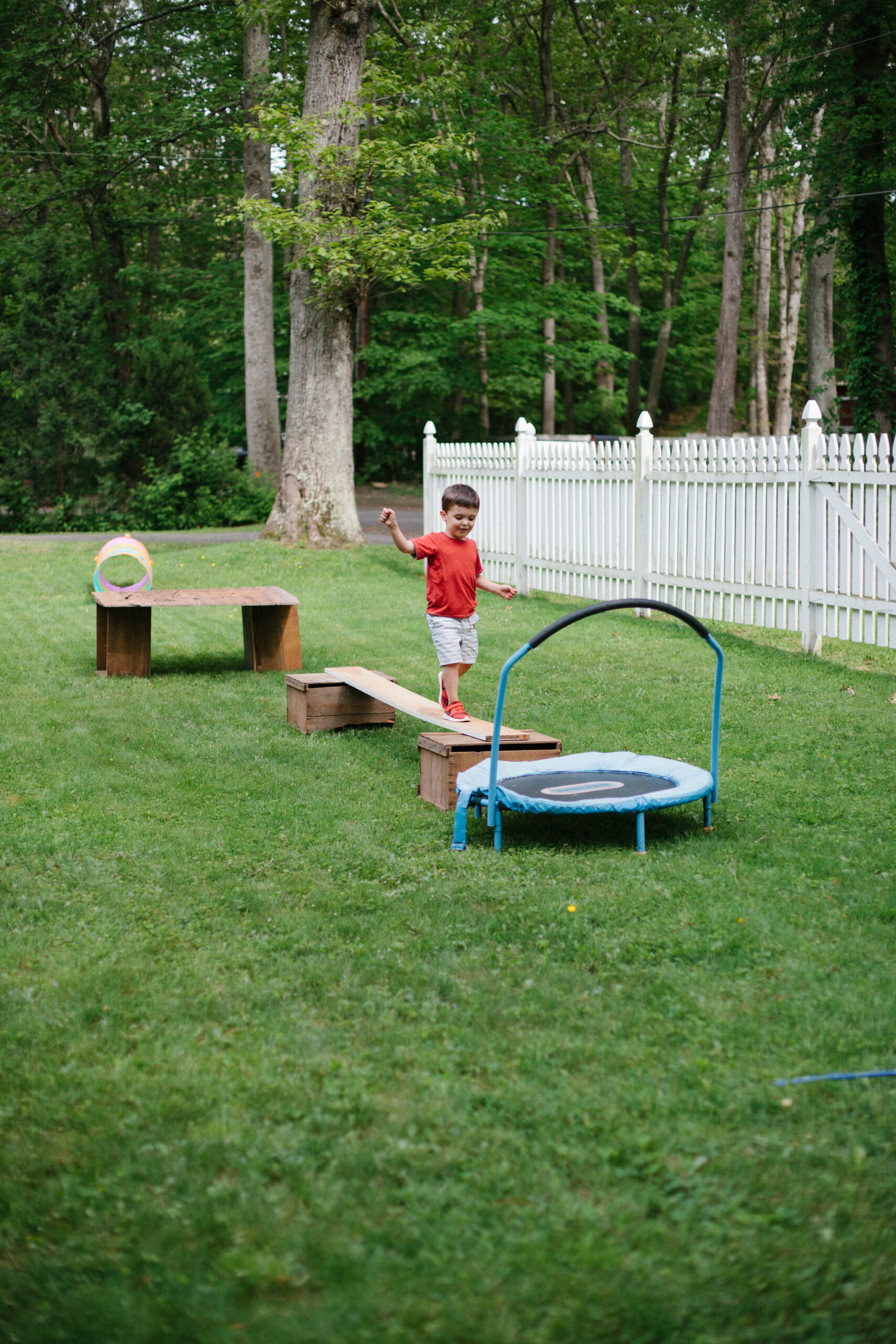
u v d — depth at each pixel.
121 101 32.47
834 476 9.65
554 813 5.12
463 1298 2.29
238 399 38.22
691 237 43.47
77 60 27.36
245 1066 3.21
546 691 8.73
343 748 7.22
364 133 18.20
